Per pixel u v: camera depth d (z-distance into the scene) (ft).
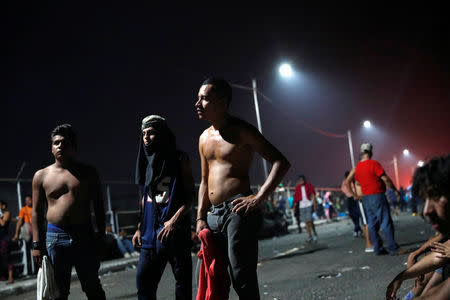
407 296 8.19
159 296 19.72
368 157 25.76
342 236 43.19
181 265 11.51
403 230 41.14
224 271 9.83
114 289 23.80
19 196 35.60
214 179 10.08
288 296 16.44
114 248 41.34
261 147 9.84
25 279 31.94
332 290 16.67
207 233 9.80
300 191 41.01
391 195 78.28
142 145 12.34
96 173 13.24
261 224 10.07
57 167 12.84
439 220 5.37
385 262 22.29
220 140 10.07
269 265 26.48
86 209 12.82
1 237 30.22
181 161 12.13
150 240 11.62
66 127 12.92
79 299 21.26
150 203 11.92
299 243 40.45
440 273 7.19
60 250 12.27
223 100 10.03
